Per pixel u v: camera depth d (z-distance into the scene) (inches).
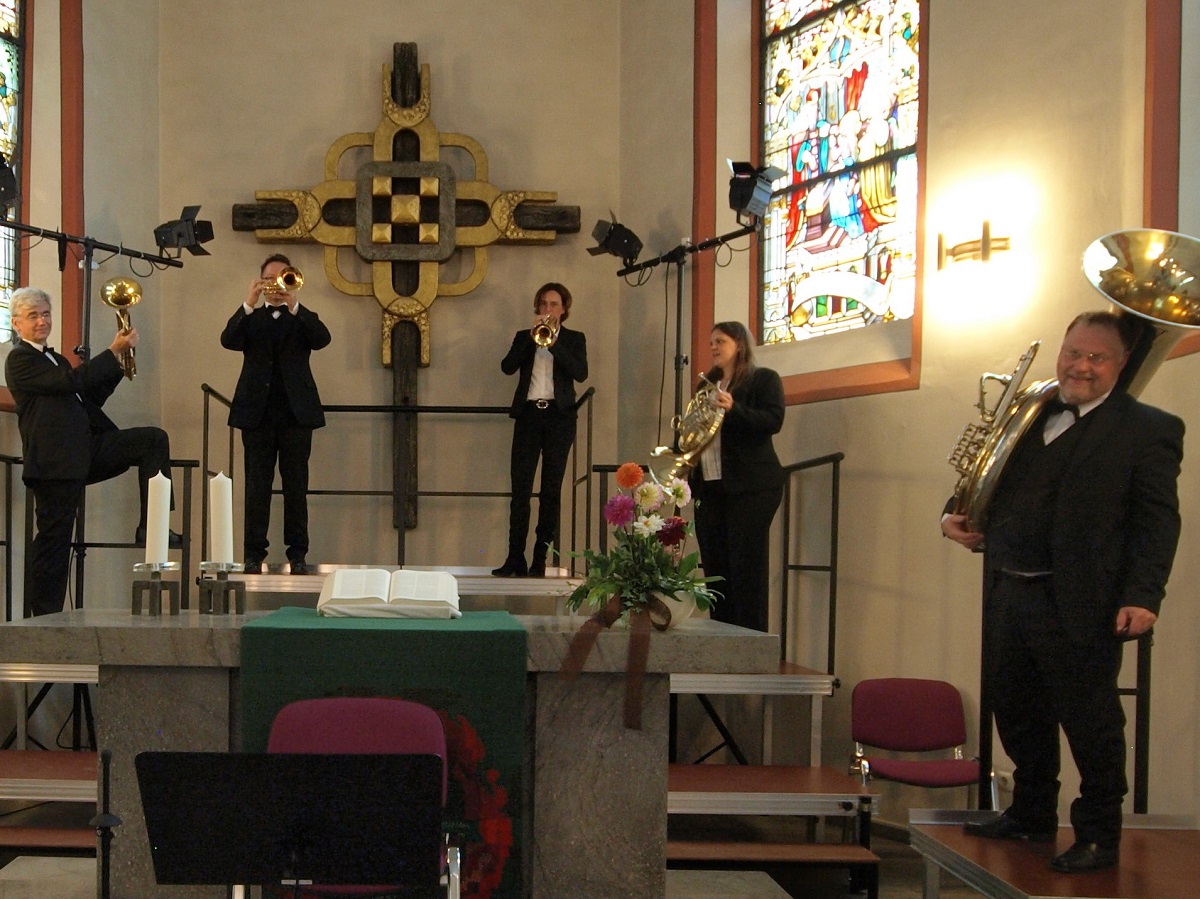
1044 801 128.9
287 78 287.0
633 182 284.5
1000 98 201.9
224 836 92.6
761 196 223.3
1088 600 117.3
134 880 121.1
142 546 228.4
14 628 118.3
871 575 222.1
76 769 179.6
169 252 280.1
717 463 213.5
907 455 215.5
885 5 237.5
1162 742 162.1
